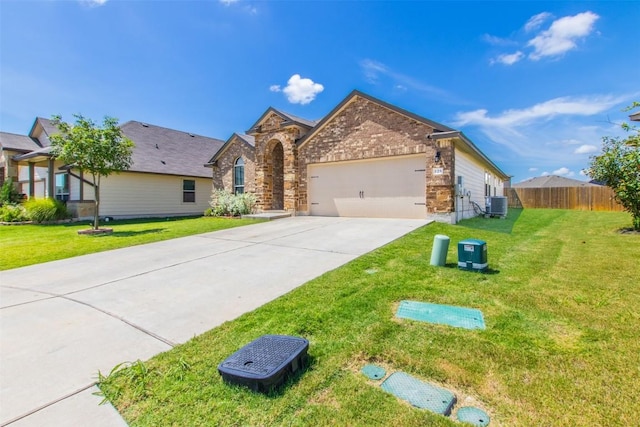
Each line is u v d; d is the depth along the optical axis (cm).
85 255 704
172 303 398
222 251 692
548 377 225
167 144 1983
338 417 195
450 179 1005
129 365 262
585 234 823
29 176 1648
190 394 221
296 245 719
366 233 834
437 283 428
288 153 1383
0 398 224
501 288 405
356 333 297
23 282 506
